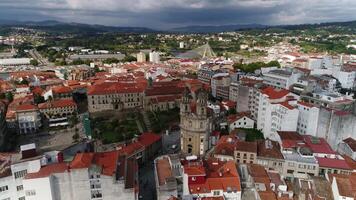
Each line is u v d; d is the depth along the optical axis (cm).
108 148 15700
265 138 15312
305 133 14675
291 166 11756
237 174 10569
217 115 18088
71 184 9450
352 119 13950
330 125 14175
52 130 19025
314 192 10094
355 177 10394
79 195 9619
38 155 10169
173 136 17462
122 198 9844
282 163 11850
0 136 16425
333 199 9825
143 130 18038
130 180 10375
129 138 16850
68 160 11119
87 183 9538
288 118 14138
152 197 11681
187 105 13888
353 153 12581
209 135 14412
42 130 19112
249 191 10344
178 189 10531
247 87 18062
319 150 12325
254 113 17850
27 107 19188
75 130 18850
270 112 15100
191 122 13700
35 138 17900
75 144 15738
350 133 14138
